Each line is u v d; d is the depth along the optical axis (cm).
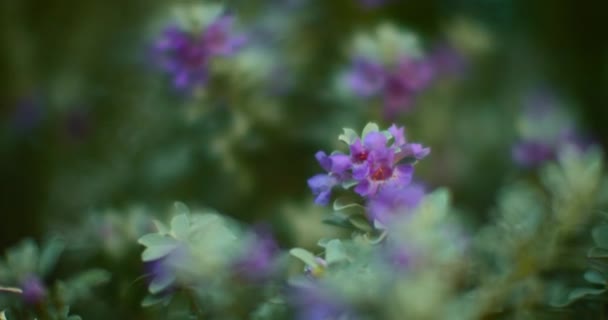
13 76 196
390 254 83
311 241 137
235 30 147
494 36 200
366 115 146
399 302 80
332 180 89
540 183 146
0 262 98
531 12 218
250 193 141
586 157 95
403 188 88
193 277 90
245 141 138
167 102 141
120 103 177
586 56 215
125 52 180
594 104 210
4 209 178
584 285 92
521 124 158
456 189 170
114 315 99
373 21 171
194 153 138
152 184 143
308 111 148
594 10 215
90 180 167
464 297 88
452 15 207
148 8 178
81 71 189
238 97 136
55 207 171
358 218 89
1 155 182
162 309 93
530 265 92
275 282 92
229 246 90
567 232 93
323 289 83
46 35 197
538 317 91
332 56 163
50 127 181
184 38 123
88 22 193
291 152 144
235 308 90
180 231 90
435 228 85
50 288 98
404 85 142
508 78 201
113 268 107
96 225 110
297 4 166
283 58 156
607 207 94
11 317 95
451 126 173
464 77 183
